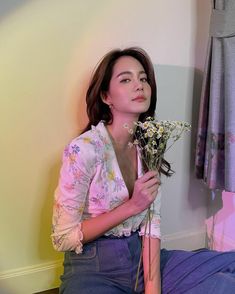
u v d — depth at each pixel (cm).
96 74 131
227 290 113
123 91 122
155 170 119
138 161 130
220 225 194
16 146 147
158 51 165
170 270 129
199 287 118
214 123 162
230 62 151
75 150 117
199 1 168
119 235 124
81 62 150
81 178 117
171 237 194
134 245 126
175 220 193
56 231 119
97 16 149
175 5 163
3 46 137
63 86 149
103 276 121
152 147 118
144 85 125
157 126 118
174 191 188
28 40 140
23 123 146
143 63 132
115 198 123
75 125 155
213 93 160
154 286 122
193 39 171
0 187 148
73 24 146
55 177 157
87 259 122
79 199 118
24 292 162
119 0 152
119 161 127
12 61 139
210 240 200
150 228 129
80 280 119
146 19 159
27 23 138
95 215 124
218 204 193
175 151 182
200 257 131
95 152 119
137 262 126
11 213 153
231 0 147
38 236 160
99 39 152
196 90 179
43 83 146
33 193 154
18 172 150
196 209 198
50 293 164
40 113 148
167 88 172
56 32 143
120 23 154
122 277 122
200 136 172
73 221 118
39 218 158
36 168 153
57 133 153
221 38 154
